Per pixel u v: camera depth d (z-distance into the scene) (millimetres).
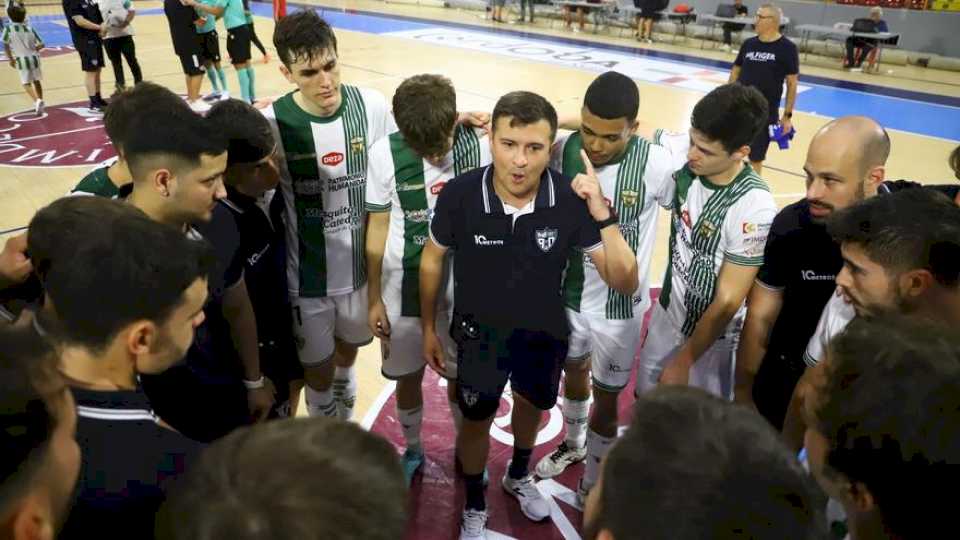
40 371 838
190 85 9188
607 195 2344
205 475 700
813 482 772
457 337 2279
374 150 2443
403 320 2637
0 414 779
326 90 2391
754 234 2064
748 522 684
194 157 1689
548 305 2162
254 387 2281
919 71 13305
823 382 944
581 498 2740
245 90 9453
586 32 16891
